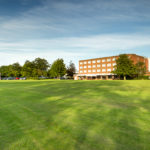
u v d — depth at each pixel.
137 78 59.12
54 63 66.50
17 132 3.06
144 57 78.25
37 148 2.38
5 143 2.57
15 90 12.01
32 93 9.85
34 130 3.16
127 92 10.21
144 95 8.69
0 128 3.30
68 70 77.38
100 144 2.49
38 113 4.58
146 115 4.25
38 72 67.44
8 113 4.62
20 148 2.39
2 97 8.14
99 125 3.42
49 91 11.05
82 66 92.44
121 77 62.72
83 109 5.06
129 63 52.84
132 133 2.94
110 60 77.69
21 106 5.68
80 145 2.46
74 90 11.67
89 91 10.90
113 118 3.97
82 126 3.37
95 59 85.19
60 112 4.67
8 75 78.50
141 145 2.44
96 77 83.56
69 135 2.88
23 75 66.50
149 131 3.03
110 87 14.47
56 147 2.41
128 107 5.37
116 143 2.52
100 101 6.67
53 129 3.21
